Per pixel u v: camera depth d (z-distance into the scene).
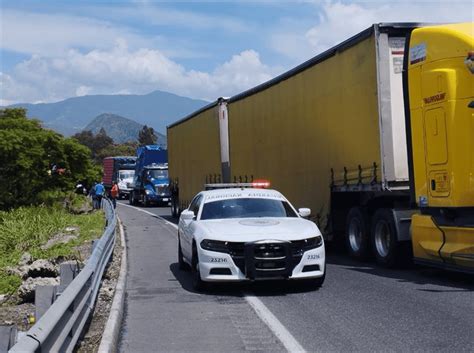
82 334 7.26
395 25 12.29
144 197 43.97
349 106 13.56
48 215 27.94
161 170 44.31
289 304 9.35
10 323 8.60
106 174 64.19
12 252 18.31
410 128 11.42
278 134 17.91
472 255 10.12
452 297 9.45
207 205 11.73
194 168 27.83
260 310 8.98
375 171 12.56
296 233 10.22
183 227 12.50
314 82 15.37
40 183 33.62
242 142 21.31
